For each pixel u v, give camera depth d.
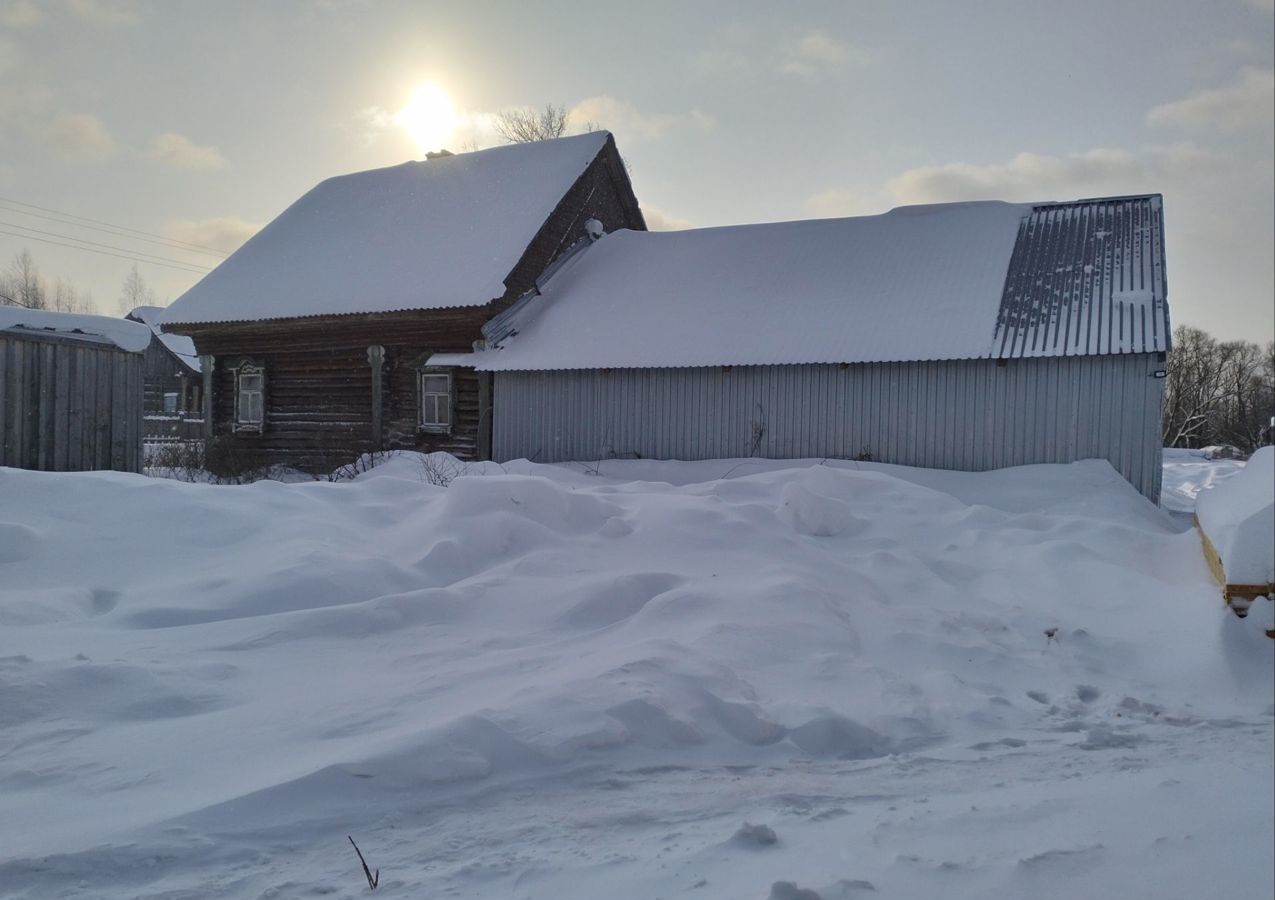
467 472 15.64
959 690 5.91
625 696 4.86
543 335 19.17
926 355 15.09
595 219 23.94
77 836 3.41
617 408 17.80
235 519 8.14
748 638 6.18
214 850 3.40
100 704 4.70
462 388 19.81
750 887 3.01
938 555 9.17
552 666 5.54
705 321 17.98
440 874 3.26
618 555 8.05
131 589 6.74
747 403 16.77
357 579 6.95
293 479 20.20
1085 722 5.58
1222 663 6.67
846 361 15.61
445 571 7.53
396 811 3.79
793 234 21.00
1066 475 13.64
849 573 8.12
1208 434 52.84
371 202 25.11
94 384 11.58
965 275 17.30
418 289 19.81
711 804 3.99
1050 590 8.32
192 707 4.79
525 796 4.03
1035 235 18.44
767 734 4.98
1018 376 14.80
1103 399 14.24
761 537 8.48
